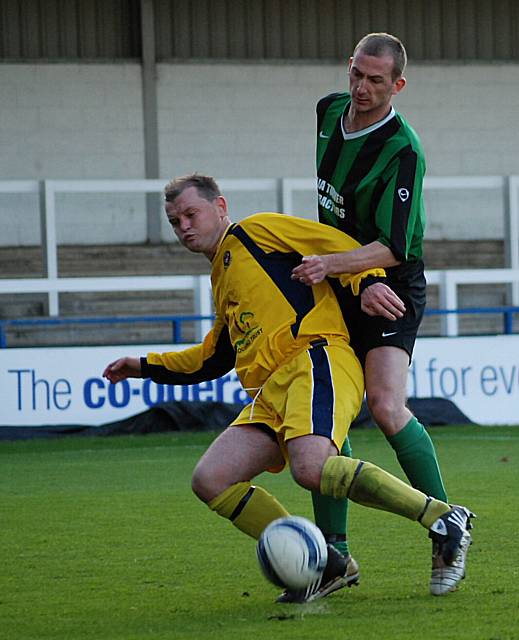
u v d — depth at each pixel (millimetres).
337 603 10188
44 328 48562
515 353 31156
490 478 19938
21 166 52281
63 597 10930
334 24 54844
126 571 12234
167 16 53625
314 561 9508
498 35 56156
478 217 57188
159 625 9547
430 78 55406
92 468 22812
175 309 51406
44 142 52438
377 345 10805
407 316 11086
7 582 11727
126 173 53312
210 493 10195
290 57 54656
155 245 54062
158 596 10898
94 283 31125
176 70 53531
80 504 17703
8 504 17781
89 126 52844
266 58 54438
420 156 10961
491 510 16062
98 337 49344
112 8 53094
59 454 25562
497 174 56219
